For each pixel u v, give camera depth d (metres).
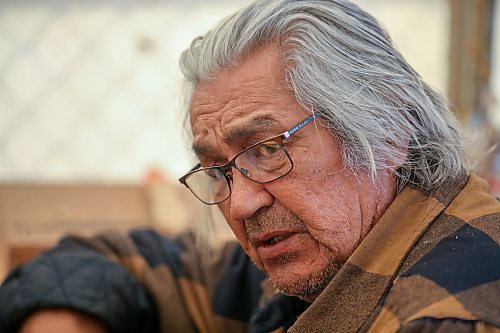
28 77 3.83
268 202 1.56
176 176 3.86
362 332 1.40
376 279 1.46
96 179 3.88
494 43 3.36
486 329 1.21
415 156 1.60
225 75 1.58
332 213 1.52
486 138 2.53
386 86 1.57
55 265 2.32
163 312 2.34
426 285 1.32
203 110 1.61
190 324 2.33
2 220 3.12
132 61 3.82
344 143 1.52
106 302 2.25
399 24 3.55
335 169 1.52
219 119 1.58
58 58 3.82
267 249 1.60
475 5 3.29
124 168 3.94
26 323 2.22
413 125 1.62
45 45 3.80
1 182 3.26
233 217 1.60
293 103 1.52
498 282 1.30
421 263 1.40
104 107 3.88
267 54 1.54
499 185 2.92
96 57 3.82
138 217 3.23
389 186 1.58
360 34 1.58
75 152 3.91
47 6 3.76
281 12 1.56
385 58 1.59
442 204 1.53
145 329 2.36
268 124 1.52
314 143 1.51
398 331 1.28
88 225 3.18
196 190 1.94
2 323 2.24
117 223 3.19
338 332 1.47
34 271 2.30
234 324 2.28
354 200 1.54
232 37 1.57
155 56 3.81
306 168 1.51
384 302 1.40
